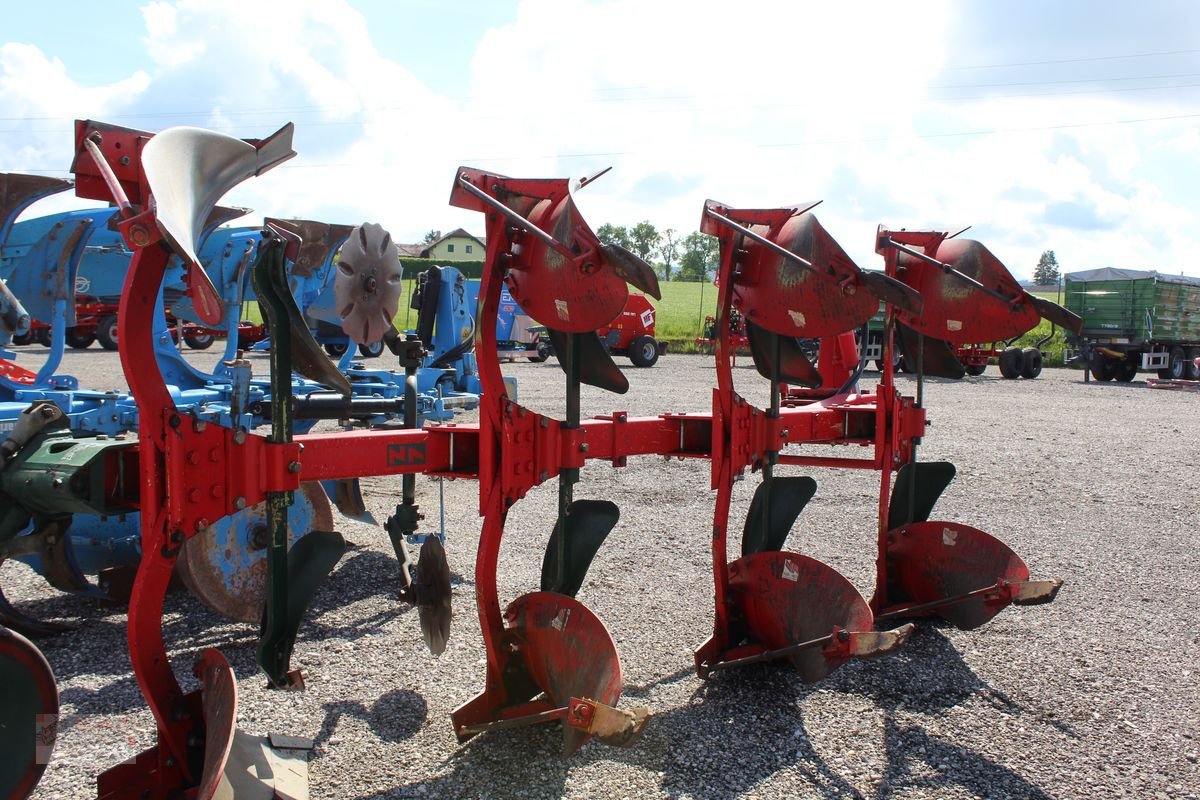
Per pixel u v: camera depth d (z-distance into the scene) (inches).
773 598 154.6
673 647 174.2
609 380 148.6
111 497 110.1
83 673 158.6
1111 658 173.0
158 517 98.9
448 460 136.6
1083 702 152.9
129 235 85.4
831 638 138.9
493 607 132.3
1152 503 321.4
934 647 177.5
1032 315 173.6
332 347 733.3
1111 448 449.7
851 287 142.9
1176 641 183.0
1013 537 269.3
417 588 155.3
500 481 131.2
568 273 124.0
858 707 149.2
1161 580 227.0
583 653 123.6
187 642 176.4
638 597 204.8
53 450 114.9
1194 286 990.4
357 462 124.3
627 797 119.3
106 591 193.2
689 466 387.5
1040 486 348.8
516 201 131.1
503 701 133.6
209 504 103.0
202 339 939.3
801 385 177.9
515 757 129.3
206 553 171.3
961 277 170.4
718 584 156.6
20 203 201.6
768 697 152.3
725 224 147.1
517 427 132.0
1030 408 646.5
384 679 157.4
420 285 294.4
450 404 275.3
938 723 143.9
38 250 222.7
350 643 175.3
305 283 282.7
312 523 194.9
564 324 127.8
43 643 173.3
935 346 197.0
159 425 98.4
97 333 925.2
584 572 148.3
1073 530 279.3
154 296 98.5
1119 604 207.0
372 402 229.8
